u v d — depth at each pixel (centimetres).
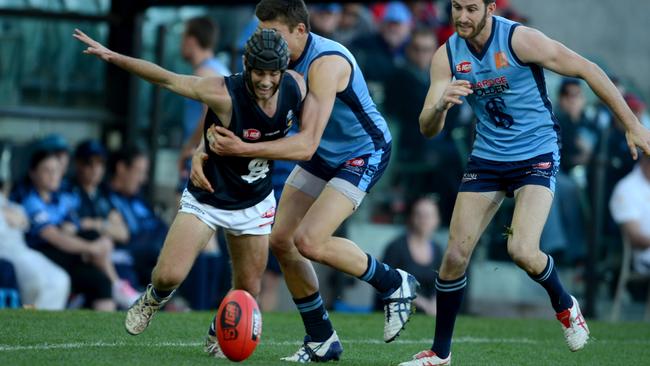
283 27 2162
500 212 4394
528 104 2217
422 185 4475
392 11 4769
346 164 2292
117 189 3800
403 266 3856
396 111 4547
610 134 4500
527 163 2217
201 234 2084
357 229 4403
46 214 3547
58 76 4134
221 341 1988
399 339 2822
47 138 3641
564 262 4309
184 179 3384
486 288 4347
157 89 4038
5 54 4066
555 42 2206
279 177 3650
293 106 2062
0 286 3381
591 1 6234
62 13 3950
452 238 2219
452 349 2659
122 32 4062
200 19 3653
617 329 3325
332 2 3778
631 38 6281
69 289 3528
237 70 4062
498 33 2203
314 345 2275
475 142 2286
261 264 2172
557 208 4259
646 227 4156
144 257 3762
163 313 3019
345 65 2195
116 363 2017
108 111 4144
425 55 4647
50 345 2284
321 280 4028
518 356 2583
